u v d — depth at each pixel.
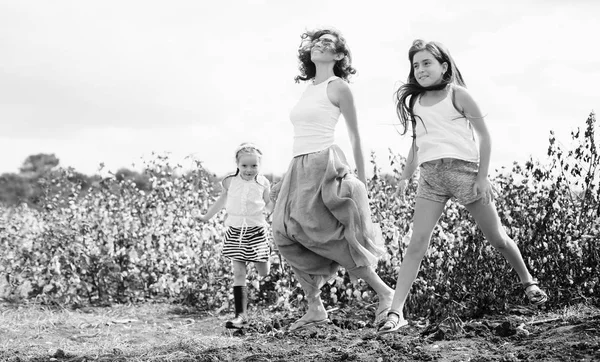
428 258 5.76
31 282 7.42
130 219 7.71
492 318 5.29
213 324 6.25
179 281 7.10
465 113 4.45
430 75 4.50
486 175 4.41
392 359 3.99
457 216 6.13
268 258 6.17
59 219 8.02
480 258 5.76
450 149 4.44
